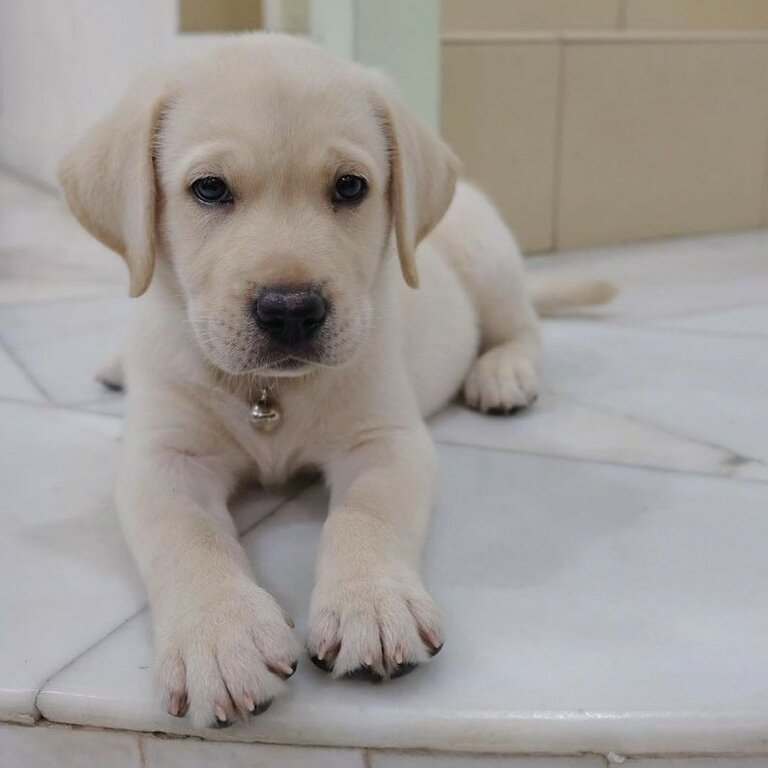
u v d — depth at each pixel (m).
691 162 1.28
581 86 1.17
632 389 0.73
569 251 1.21
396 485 0.53
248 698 0.42
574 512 0.56
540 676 0.45
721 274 1.08
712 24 1.48
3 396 0.72
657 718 0.43
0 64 1.77
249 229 0.51
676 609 0.49
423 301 0.67
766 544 0.54
